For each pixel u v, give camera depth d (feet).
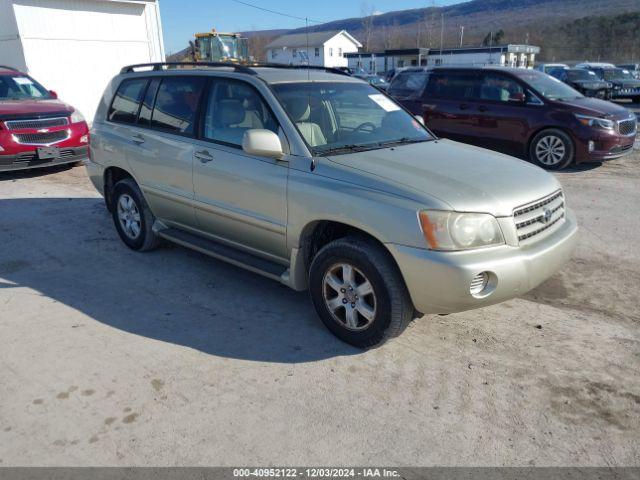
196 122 15.17
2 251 18.76
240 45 84.12
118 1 55.62
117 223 19.01
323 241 13.16
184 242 16.31
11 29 49.96
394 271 11.19
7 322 13.62
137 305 14.56
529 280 11.27
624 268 16.89
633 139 31.63
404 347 12.42
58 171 32.65
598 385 10.96
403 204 10.81
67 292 15.39
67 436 9.59
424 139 15.11
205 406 10.37
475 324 13.47
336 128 13.94
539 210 11.91
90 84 55.42
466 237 10.64
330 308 12.49
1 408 10.33
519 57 154.10
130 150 17.24
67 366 11.68
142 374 11.39
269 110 13.38
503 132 32.60
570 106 30.35
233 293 15.29
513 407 10.32
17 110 29.48
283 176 12.71
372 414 10.14
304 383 11.09
